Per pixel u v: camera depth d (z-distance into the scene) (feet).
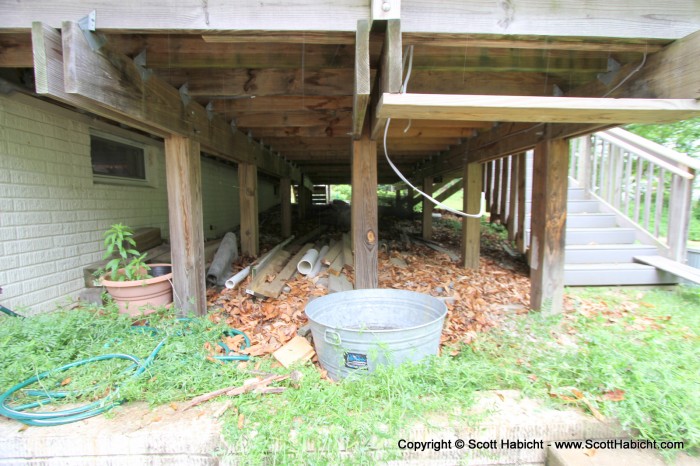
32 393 5.22
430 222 21.33
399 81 4.68
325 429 4.67
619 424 4.95
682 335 8.14
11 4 4.76
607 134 15.31
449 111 5.00
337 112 11.53
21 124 7.98
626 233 13.99
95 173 10.84
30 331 6.32
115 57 5.52
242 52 6.62
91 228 10.25
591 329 7.80
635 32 5.04
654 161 13.04
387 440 4.66
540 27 4.93
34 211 8.31
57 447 4.66
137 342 6.73
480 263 15.60
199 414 5.01
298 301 9.81
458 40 5.11
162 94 7.04
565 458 4.64
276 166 18.40
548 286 9.17
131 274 8.35
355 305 8.04
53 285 8.82
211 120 9.82
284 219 21.22
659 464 4.51
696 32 4.90
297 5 4.81
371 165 8.47
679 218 12.48
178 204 8.21
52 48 4.70
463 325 8.83
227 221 21.70
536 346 7.00
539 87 8.13
